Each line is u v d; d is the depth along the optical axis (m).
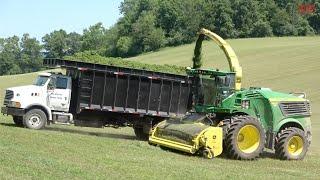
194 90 19.06
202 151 16.12
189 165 13.70
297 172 14.44
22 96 20.75
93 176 10.47
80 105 21.05
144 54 128.50
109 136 21.34
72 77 21.58
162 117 21.95
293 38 110.00
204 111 18.27
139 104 21.64
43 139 16.20
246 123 16.53
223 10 132.25
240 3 131.62
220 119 18.05
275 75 61.62
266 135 17.84
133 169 11.85
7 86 70.25
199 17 134.75
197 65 19.81
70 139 17.11
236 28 132.75
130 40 141.50
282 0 138.00
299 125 18.50
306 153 19.59
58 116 21.17
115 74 21.28
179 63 89.75
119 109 21.41
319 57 70.38
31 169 10.50
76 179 10.02
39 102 20.91
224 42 18.81
